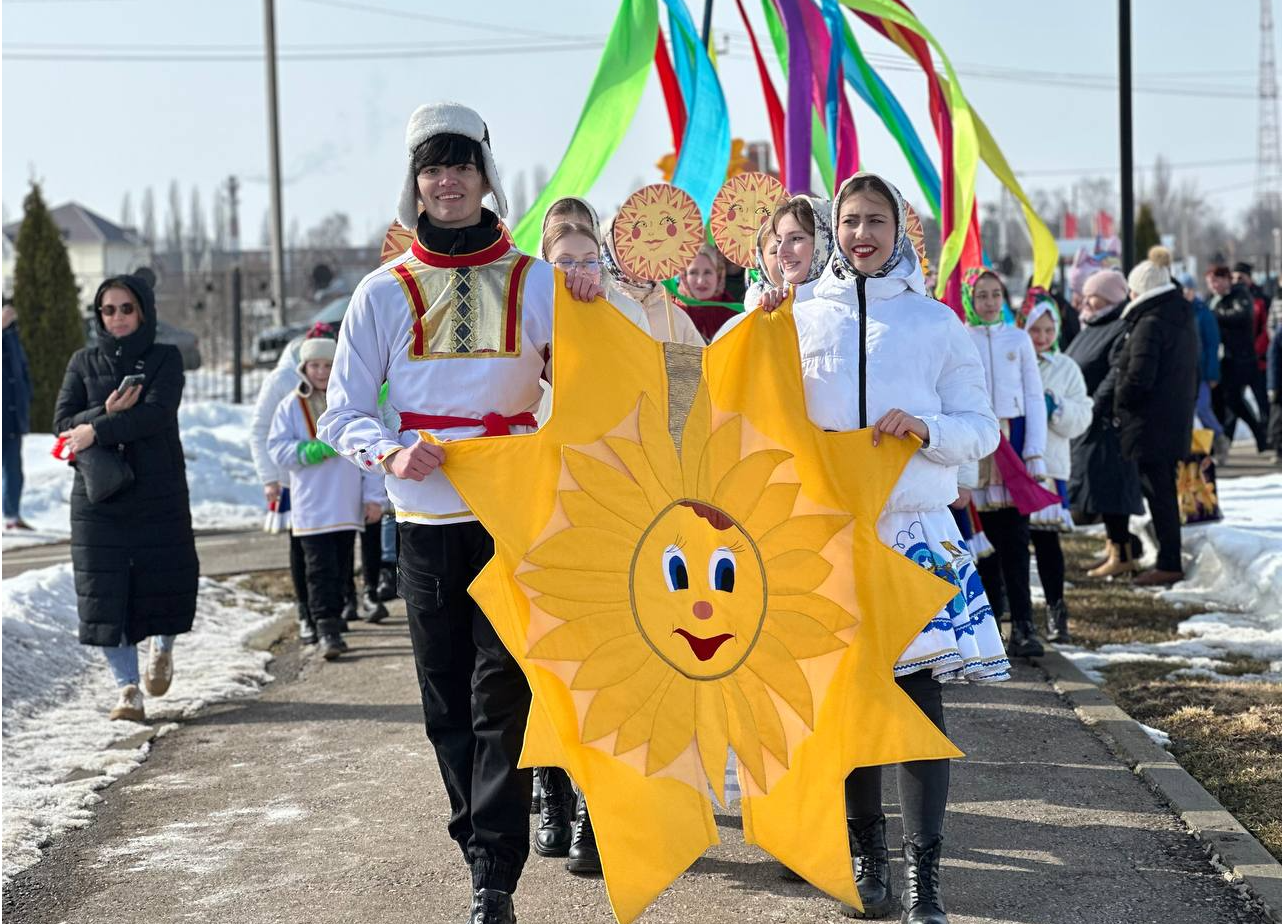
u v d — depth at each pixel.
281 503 8.05
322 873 4.32
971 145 7.50
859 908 3.65
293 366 8.09
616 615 3.63
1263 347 17.08
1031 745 5.40
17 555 11.95
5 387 13.34
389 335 3.67
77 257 66.81
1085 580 9.05
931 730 3.69
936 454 3.83
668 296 4.95
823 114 7.96
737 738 3.71
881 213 3.90
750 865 4.25
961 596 3.90
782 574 3.82
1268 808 4.57
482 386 3.64
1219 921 3.75
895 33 8.35
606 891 4.09
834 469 3.85
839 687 3.81
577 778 3.40
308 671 7.29
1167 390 8.48
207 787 5.29
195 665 7.32
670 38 7.81
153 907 4.10
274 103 26.14
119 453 6.10
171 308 32.34
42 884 4.32
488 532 3.56
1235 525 10.05
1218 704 5.85
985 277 6.84
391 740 5.85
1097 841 4.36
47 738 5.92
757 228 5.18
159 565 6.20
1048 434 7.45
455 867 4.32
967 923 3.77
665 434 3.76
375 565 8.74
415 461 3.45
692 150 7.43
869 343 3.89
